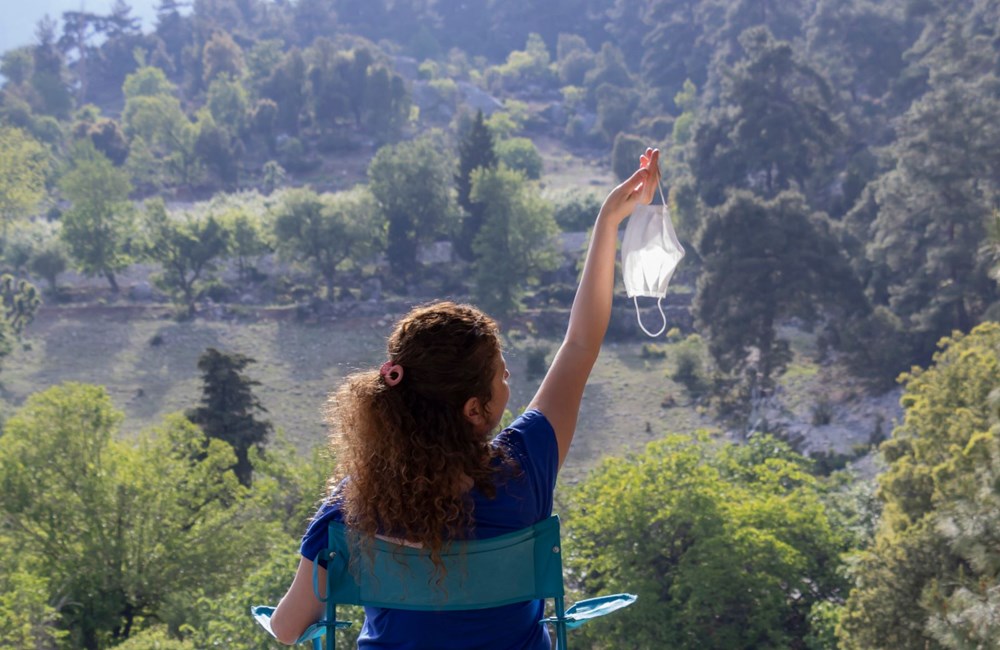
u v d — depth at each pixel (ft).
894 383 271.08
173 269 384.88
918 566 83.10
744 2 611.06
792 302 261.44
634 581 111.04
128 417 304.50
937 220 279.49
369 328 366.63
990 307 237.86
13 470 123.44
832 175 417.28
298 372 334.65
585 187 606.14
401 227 410.11
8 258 415.64
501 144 619.26
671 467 116.88
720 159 387.75
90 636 119.75
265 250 412.16
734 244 260.62
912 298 283.79
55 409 126.72
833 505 144.46
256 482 142.20
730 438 268.82
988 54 364.38
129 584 121.39
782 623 114.11
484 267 366.43
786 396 282.97
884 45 528.63
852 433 257.55
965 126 276.41
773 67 383.45
